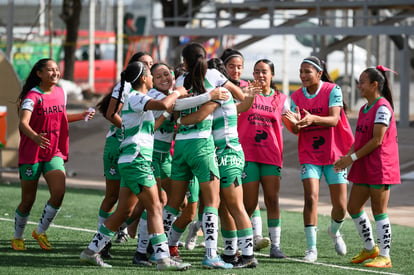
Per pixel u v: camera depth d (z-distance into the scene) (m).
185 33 59.97
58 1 113.31
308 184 21.36
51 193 21.06
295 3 58.81
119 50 107.12
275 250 21.41
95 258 19.38
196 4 67.25
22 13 111.81
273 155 21.42
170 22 65.44
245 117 21.45
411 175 41.97
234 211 19.31
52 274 18.12
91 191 37.41
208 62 20.33
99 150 55.91
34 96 20.67
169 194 22.08
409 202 35.38
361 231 21.09
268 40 97.00
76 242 22.98
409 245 24.58
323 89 21.62
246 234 19.38
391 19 59.16
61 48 100.50
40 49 98.62
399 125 60.28
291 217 30.75
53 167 21.11
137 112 18.66
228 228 19.77
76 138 59.62
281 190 39.69
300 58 98.38
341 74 94.00
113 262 20.14
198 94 19.17
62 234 24.42
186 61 19.33
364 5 57.28
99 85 109.56
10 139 43.47
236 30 58.50
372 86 20.56
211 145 19.05
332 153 21.42
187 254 21.95
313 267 20.16
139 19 107.31
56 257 20.38
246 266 19.52
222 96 18.73
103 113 21.53
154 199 18.92
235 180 19.16
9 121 43.28
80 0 95.69
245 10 62.75
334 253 22.69
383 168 20.38
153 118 19.06
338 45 63.84
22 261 19.66
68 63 96.38
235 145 19.28
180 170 19.67
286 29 57.28
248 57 96.44
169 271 18.75
